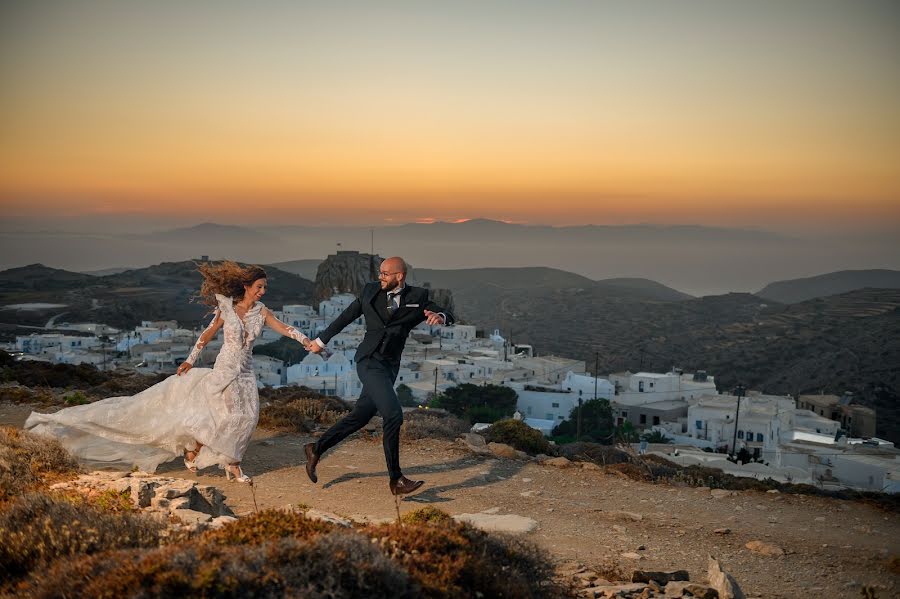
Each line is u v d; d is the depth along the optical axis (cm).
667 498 1011
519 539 611
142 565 420
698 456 5172
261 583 408
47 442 854
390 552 491
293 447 1178
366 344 888
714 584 625
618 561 723
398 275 873
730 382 18725
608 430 8212
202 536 505
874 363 17462
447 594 457
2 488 709
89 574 435
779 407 8988
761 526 895
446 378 11481
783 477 4584
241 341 901
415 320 883
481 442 1272
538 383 11775
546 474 1096
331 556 437
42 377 1739
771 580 701
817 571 734
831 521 931
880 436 11688
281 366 12081
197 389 901
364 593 426
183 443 902
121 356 13262
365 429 1327
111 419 890
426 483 998
